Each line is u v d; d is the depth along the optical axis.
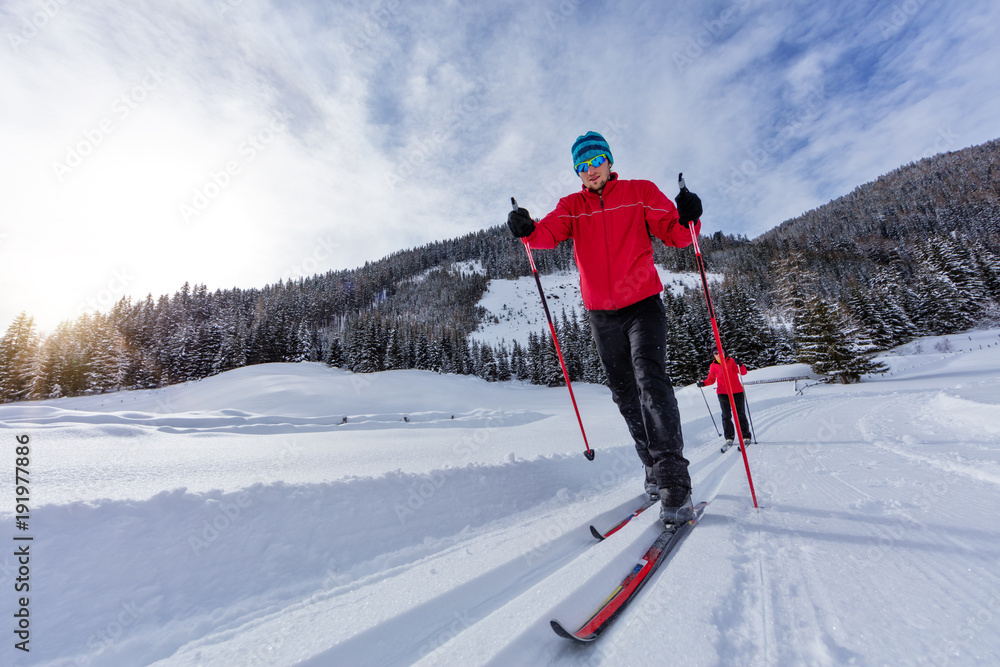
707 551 1.16
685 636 0.75
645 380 1.70
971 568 0.90
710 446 4.29
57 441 4.78
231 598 1.29
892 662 0.62
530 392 32.25
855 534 1.19
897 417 4.86
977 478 1.77
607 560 1.15
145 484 1.90
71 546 1.22
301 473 2.22
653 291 1.83
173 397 25.98
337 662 0.88
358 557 1.57
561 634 0.74
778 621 0.78
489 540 1.67
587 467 2.91
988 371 15.75
